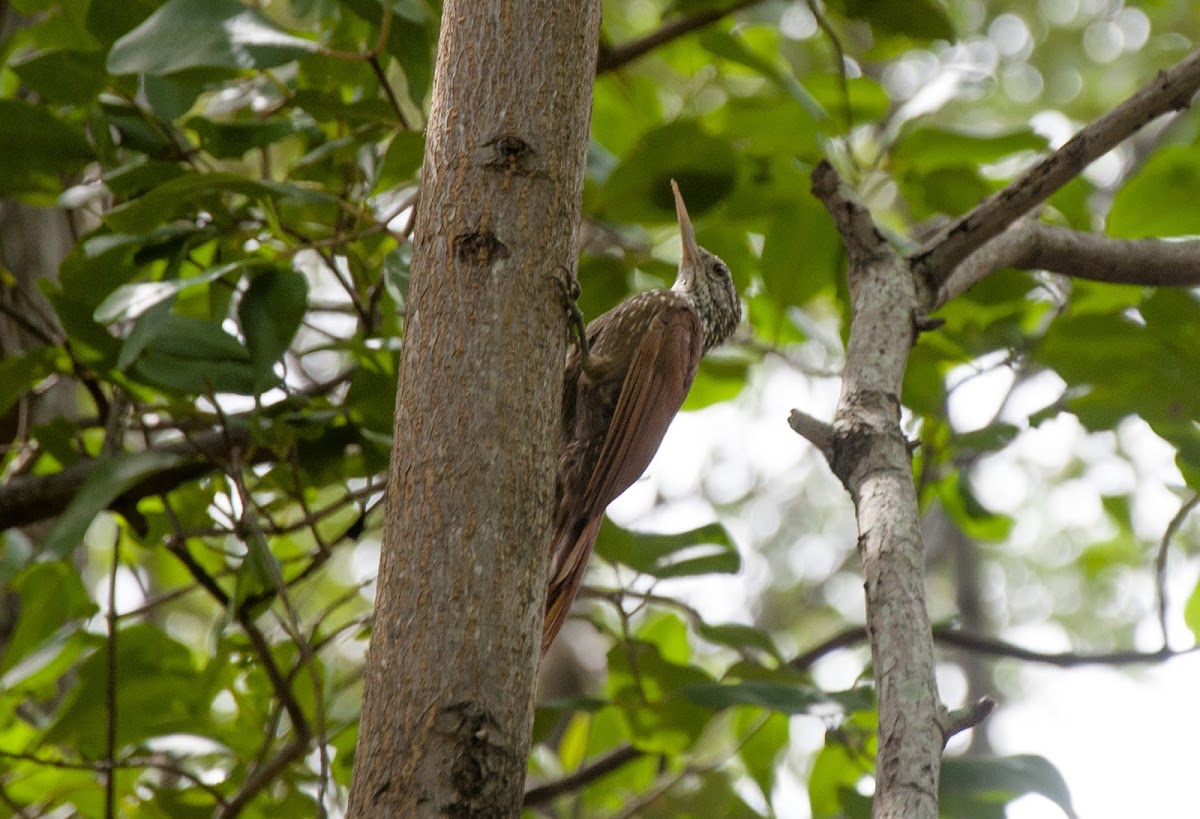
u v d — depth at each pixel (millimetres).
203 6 6793
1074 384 8367
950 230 6535
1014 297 9164
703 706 8055
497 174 5035
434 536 4660
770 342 11062
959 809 8141
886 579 4836
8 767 8867
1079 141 6375
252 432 7230
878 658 4629
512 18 5199
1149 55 18500
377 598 4727
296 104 7613
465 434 4766
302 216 8281
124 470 7340
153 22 6758
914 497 5207
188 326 7539
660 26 10312
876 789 4285
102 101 8422
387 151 7352
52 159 7965
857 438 5531
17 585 8773
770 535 22109
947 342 9531
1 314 10086
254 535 7336
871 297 6297
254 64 6730
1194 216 8281
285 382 7656
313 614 15797
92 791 9008
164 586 13547
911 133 8914
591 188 9312
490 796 4406
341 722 9148
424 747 4406
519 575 4707
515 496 4766
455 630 4547
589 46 5336
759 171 9430
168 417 10047
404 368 4969
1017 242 6980
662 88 13211
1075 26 18609
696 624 8641
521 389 4883
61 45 8742
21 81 7785
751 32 11664
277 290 7309
